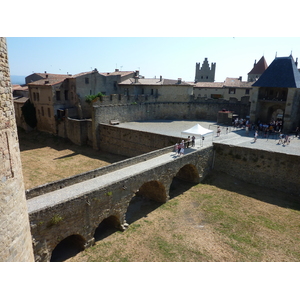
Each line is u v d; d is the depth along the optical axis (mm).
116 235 18781
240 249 17422
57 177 29688
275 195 25312
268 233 19172
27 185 27188
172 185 28188
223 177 28953
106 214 17594
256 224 20312
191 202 24062
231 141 32062
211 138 33906
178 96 51781
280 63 38562
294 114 37531
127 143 38375
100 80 51625
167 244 17875
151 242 18078
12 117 8141
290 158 25156
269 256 16719
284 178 25750
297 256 16688
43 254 13961
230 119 44781
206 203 23781
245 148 27703
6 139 7676
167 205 23578
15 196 8273
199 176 28125
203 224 20438
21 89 61812
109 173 20625
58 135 48250
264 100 39562
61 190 17141
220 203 23719
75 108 48938
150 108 50094
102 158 38000
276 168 26094
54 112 47531
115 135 39688
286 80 36688
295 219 21016
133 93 52938
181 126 43000
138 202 24625
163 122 47406
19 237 8562
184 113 52219
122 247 17406
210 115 51406
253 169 27547
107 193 17219
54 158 37656
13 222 8133
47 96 47906
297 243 18016
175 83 52844
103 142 41812
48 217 13875
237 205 23328
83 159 37312
